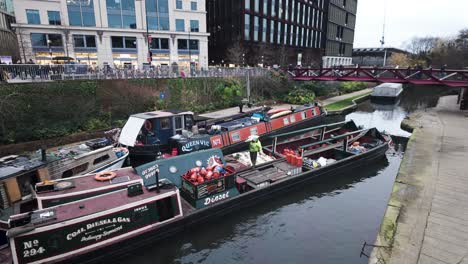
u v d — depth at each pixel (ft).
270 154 44.50
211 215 29.27
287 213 33.30
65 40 116.37
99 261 23.06
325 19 221.66
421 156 44.62
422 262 20.93
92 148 40.34
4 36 133.49
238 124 56.49
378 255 21.63
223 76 95.61
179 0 138.41
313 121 72.18
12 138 50.19
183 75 84.53
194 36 144.46
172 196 26.78
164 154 42.39
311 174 38.11
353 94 140.67
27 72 59.06
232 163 39.86
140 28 131.34
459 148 49.11
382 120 88.74
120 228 23.91
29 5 108.88
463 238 23.76
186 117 48.52
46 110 56.34
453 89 158.61
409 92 171.42
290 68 125.70
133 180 28.50
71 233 21.65
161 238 26.22
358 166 45.06
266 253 26.30
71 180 28.07
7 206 27.48
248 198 31.89
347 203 35.83
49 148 50.49
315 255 25.86
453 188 32.96
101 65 118.62
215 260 25.52
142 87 74.18
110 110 65.41
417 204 29.25
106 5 122.31
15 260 19.89
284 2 174.81
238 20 152.46
